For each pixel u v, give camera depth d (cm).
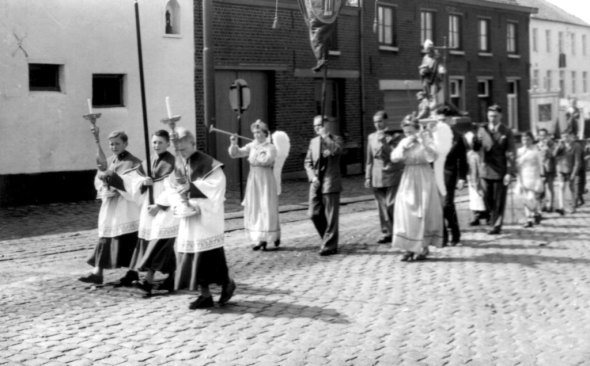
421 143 1025
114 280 909
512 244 1175
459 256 1074
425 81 2020
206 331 694
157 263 809
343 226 1364
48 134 1641
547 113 2766
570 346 655
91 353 628
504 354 631
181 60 1917
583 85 5150
